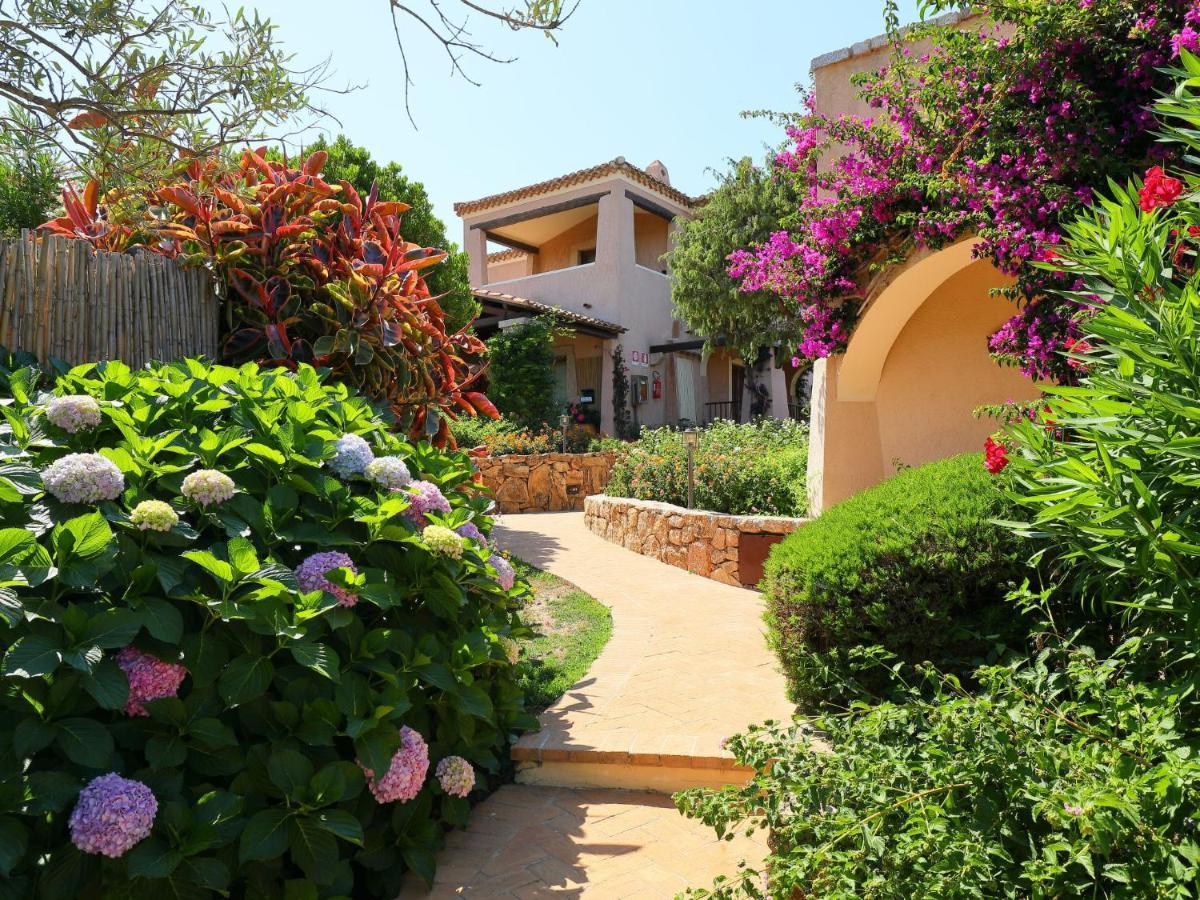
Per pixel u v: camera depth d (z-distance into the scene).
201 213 4.02
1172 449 1.93
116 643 2.22
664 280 21.34
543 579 7.79
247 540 2.68
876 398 7.85
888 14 5.28
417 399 4.58
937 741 2.35
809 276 6.63
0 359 3.27
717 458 9.40
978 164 5.09
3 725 2.15
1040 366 4.88
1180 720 2.17
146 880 2.19
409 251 4.62
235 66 3.84
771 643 4.23
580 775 3.71
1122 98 4.71
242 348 4.25
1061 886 1.86
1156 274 2.31
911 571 3.72
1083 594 2.74
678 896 2.35
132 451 2.71
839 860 2.05
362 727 2.60
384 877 2.82
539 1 3.48
